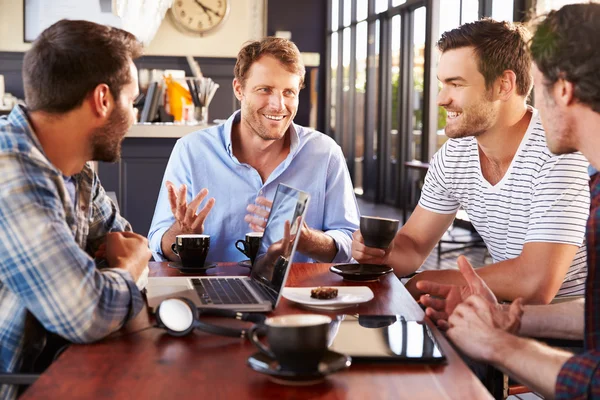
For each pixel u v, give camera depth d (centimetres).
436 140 823
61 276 132
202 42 829
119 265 156
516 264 208
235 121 260
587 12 143
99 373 116
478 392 108
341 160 262
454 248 659
